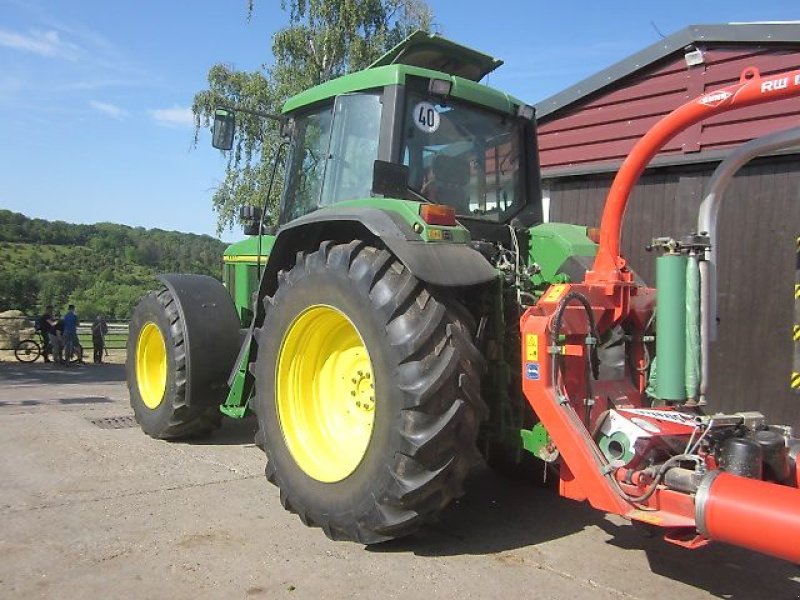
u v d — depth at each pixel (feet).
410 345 9.77
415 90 12.91
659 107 21.75
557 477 13.92
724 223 20.34
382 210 10.91
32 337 54.75
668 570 10.14
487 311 11.53
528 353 10.21
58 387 30.01
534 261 13.17
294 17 63.31
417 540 11.10
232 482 13.84
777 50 19.06
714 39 20.11
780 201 19.26
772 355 19.40
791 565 10.41
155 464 15.07
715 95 9.51
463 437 9.96
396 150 12.39
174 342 16.46
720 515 7.72
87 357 56.65
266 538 10.90
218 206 65.98
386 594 9.02
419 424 9.73
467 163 13.61
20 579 9.20
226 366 16.62
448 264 10.11
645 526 9.77
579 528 11.90
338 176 13.56
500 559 10.41
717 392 20.43
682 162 20.79
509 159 14.53
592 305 10.75
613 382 11.26
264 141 62.18
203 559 10.00
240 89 66.33
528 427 11.31
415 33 14.20
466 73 15.87
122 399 25.02
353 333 11.87
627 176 10.80
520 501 13.44
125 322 71.31
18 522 11.31
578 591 9.30
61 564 9.71
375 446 10.11
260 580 9.35
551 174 24.45
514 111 14.49
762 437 9.10
